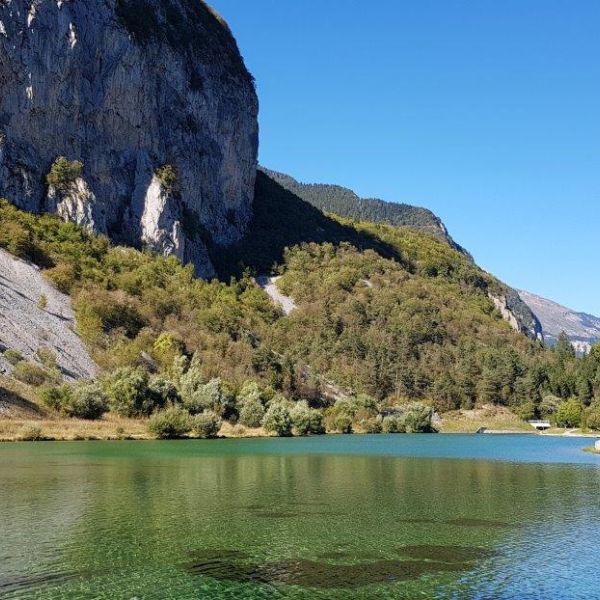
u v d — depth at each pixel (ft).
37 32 523.70
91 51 579.07
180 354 423.23
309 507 126.00
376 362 622.95
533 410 591.37
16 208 497.46
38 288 396.37
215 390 366.43
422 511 123.54
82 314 396.37
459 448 304.50
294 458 226.79
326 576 82.79
